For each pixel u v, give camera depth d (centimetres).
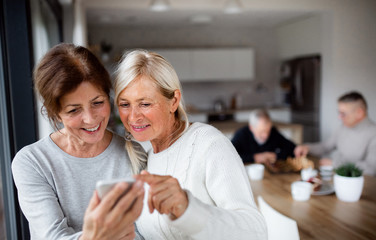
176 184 69
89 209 61
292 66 553
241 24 566
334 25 437
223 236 71
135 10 412
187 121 96
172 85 88
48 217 84
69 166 92
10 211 139
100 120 85
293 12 452
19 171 86
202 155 88
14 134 134
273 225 136
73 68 78
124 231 65
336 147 294
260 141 289
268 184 207
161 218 90
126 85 85
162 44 592
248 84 634
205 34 605
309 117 506
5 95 132
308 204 170
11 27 131
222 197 82
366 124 258
